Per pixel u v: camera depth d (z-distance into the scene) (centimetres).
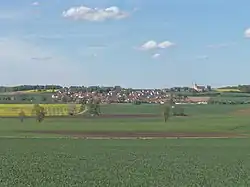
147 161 5491
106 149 7062
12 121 14062
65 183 3856
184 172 4541
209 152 6656
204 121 13612
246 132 10750
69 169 4697
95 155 6175
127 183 3884
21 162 5269
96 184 3828
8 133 10519
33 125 12688
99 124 12925
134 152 6600
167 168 4838
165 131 11038
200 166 5028
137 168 4825
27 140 8706
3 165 4975
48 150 6850
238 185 3816
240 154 6397
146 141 8588
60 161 5419
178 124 12838
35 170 4597
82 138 9244
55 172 4472
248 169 4784
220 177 4222
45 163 5200
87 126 12325
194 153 6506
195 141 8612
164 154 6350
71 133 10544
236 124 12519
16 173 4378
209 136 9825
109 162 5359
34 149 6994
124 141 8581
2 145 7694
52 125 12662
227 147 7462
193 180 4053
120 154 6319
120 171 4578
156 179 4100
